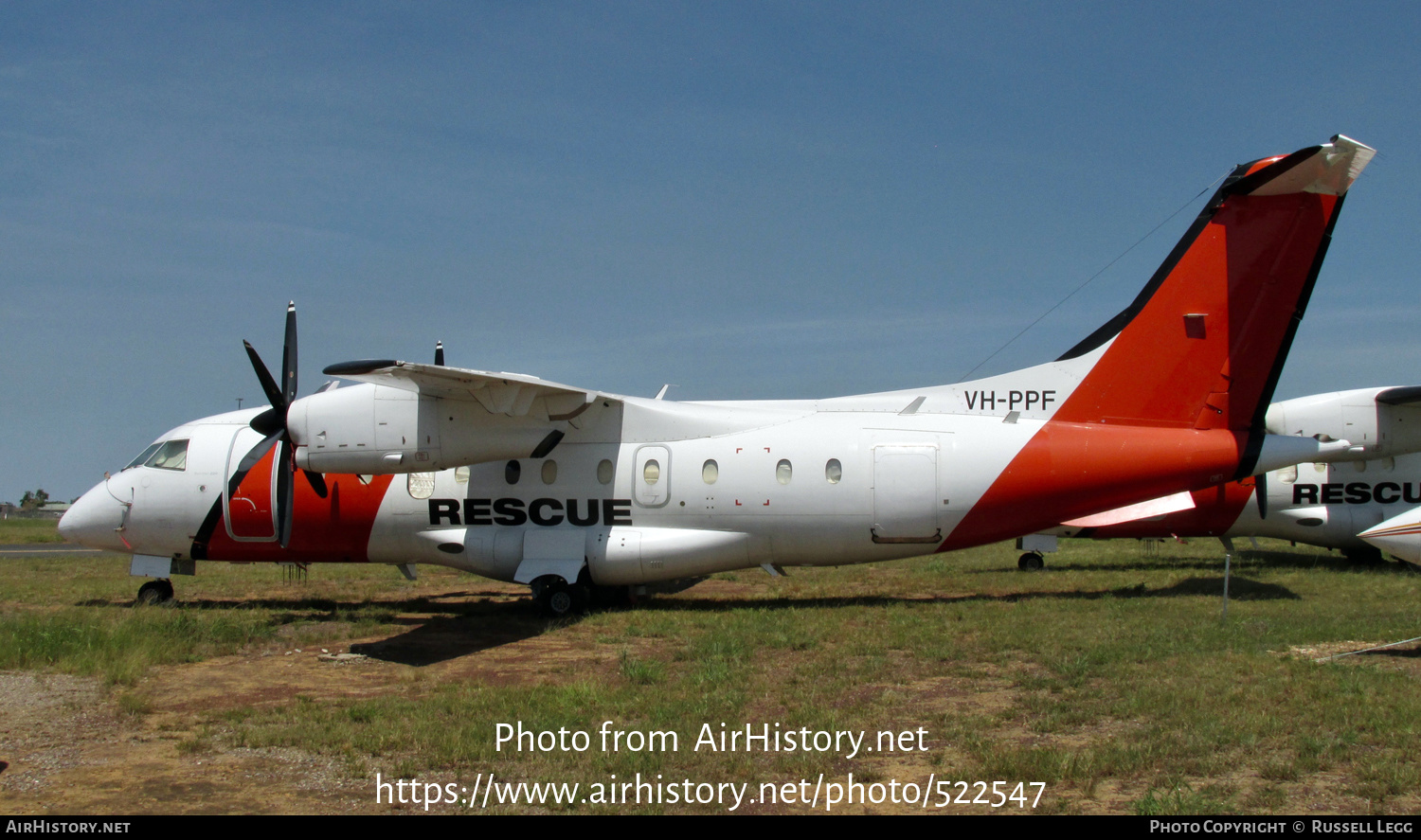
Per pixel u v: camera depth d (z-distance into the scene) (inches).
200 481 585.6
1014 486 540.7
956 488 542.9
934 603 556.7
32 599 618.8
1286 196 525.0
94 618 490.9
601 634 484.1
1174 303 541.0
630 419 566.6
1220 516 772.0
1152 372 543.5
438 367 454.6
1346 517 770.8
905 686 362.3
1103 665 382.0
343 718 320.2
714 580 746.2
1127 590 618.5
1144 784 253.6
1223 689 336.2
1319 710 304.7
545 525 563.2
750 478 550.9
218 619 504.1
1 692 354.0
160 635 440.1
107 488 598.5
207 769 270.4
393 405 521.0
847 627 478.3
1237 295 533.6
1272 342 532.1
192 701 349.4
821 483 548.1
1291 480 775.7
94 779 261.4
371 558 597.6
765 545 558.9
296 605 606.9
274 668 410.0
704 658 411.8
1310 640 420.2
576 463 564.1
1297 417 727.7
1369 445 718.5
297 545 592.1
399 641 470.6
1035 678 364.2
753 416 568.7
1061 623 470.6
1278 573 725.9
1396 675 349.4
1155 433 540.7
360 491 577.6
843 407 594.6
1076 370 572.7
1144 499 547.8
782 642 438.6
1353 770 256.8
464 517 570.6
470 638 478.6
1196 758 269.6
